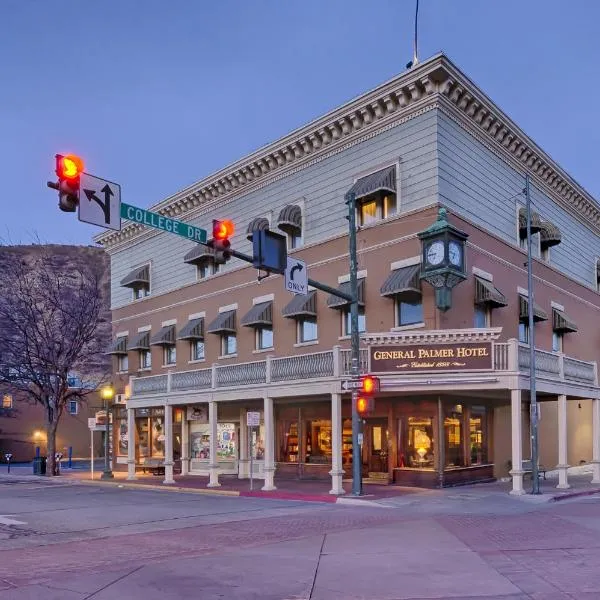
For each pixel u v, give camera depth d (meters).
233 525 15.42
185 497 23.02
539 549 11.23
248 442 30.45
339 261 26.25
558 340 30.94
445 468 23.19
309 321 27.50
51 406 42.22
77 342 39.34
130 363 38.75
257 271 30.16
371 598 8.05
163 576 9.54
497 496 20.42
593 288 35.12
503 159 27.52
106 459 33.06
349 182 26.47
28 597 8.34
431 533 13.41
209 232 33.31
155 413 35.91
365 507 18.88
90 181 11.93
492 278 25.53
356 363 20.80
